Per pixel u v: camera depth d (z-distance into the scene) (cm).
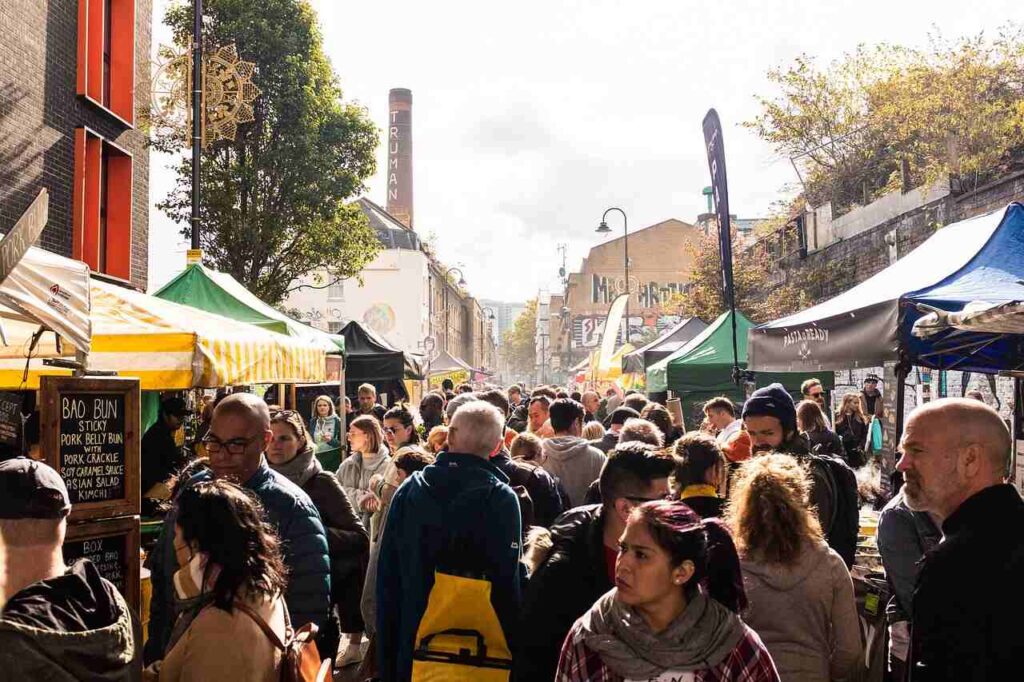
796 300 2612
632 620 262
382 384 2156
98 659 239
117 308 691
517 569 422
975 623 270
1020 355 615
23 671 227
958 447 289
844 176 2892
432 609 411
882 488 834
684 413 1644
